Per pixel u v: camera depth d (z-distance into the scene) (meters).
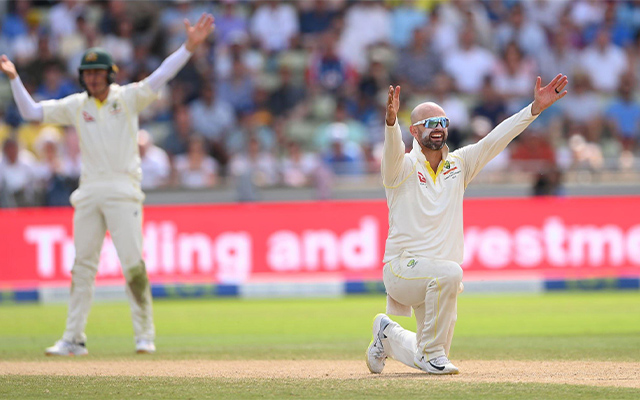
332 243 44.09
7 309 40.31
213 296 43.66
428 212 17.53
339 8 64.12
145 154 47.00
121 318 35.69
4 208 45.22
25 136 56.59
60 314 37.78
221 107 57.19
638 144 57.94
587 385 15.77
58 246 43.59
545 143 51.69
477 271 43.97
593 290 44.34
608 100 60.66
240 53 59.59
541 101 17.73
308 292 43.62
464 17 63.47
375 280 43.84
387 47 61.84
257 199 45.38
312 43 62.97
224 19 63.12
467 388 15.50
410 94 58.91
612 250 44.59
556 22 64.50
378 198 45.72
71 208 44.06
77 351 23.81
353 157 50.69
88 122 23.42
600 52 63.38
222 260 43.94
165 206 44.25
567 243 44.41
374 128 57.06
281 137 55.50
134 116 23.67
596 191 45.69
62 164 49.69
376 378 17.42
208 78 59.62
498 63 61.66
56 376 18.34
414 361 17.83
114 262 43.28
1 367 20.48
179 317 35.56
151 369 19.88
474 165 18.05
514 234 44.25
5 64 23.25
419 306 18.02
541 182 45.69
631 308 36.38
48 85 59.53
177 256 43.91
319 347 25.42
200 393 15.56
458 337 27.47
